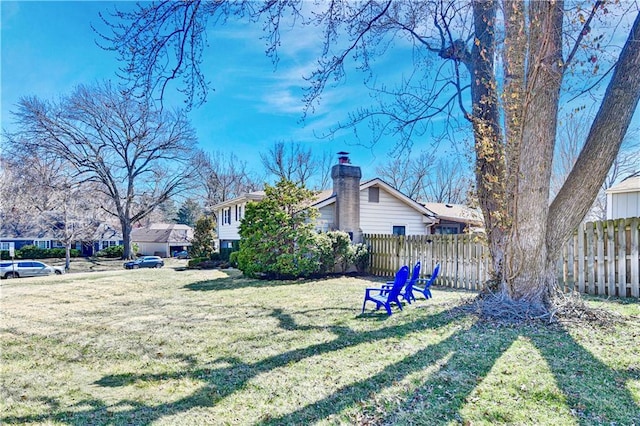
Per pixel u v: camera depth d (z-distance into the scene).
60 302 8.09
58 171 27.73
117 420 2.72
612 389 2.82
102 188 31.27
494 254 5.72
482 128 5.38
